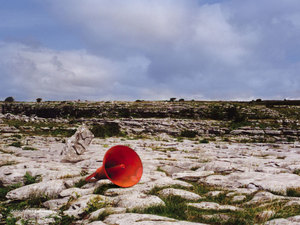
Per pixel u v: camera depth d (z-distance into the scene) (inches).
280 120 1396.4
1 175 298.2
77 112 1815.9
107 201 206.2
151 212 177.5
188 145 743.1
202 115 1624.0
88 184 262.1
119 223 151.0
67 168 346.9
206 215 170.1
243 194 229.6
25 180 288.0
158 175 308.2
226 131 1141.1
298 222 146.9
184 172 339.9
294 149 668.1
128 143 757.3
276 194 229.1
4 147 597.6
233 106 1745.8
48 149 595.5
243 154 544.1
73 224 178.2
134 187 247.0
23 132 994.7
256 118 1529.3
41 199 236.7
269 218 160.4
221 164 359.9
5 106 2213.3
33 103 2293.3
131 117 1592.0
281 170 334.3
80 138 457.1
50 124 1310.3
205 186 269.0
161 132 1140.5
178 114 1652.3
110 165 267.6
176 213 178.4
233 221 157.8
